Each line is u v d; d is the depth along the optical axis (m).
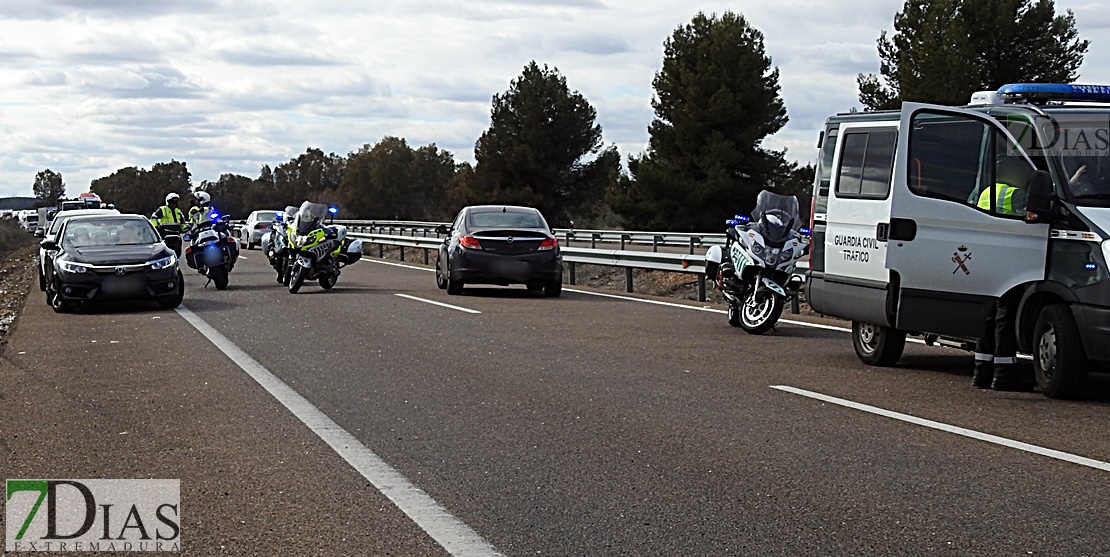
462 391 9.50
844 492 6.23
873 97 46.84
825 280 11.12
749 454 7.14
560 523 5.69
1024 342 9.43
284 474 6.73
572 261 24.14
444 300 18.59
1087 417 8.30
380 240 38.19
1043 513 5.79
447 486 6.43
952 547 5.25
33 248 61.81
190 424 8.23
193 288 21.84
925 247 9.74
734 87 55.56
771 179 55.91
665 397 9.19
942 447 7.31
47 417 8.59
